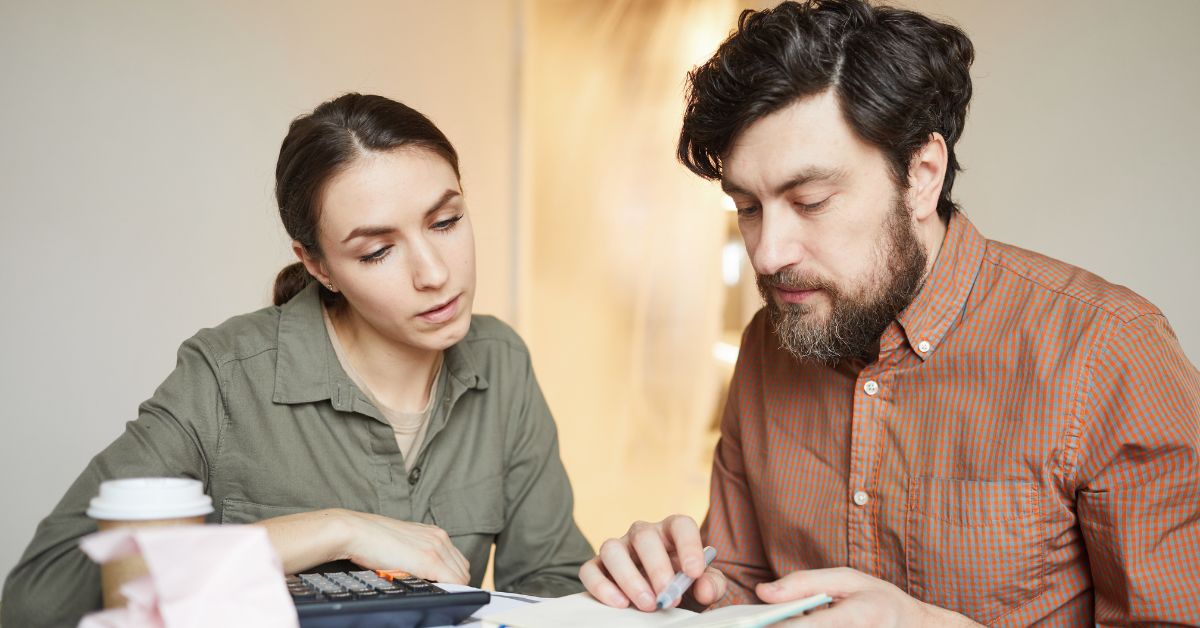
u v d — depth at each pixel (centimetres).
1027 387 106
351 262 117
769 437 128
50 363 248
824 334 106
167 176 264
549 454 149
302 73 287
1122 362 102
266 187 282
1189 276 206
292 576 92
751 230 108
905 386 114
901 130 100
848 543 118
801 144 98
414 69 308
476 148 321
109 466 112
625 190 335
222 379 124
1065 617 108
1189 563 98
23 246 243
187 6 265
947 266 112
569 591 136
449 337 121
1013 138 243
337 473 128
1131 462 100
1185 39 207
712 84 102
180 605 61
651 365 339
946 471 110
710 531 139
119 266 257
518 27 324
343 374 128
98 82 252
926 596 112
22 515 244
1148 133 214
